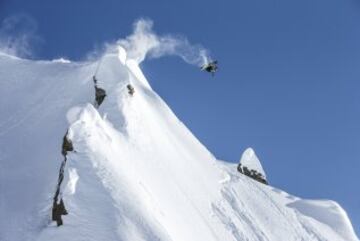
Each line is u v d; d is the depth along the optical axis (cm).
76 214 16250
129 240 15550
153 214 17575
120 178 18050
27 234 16862
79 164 18012
